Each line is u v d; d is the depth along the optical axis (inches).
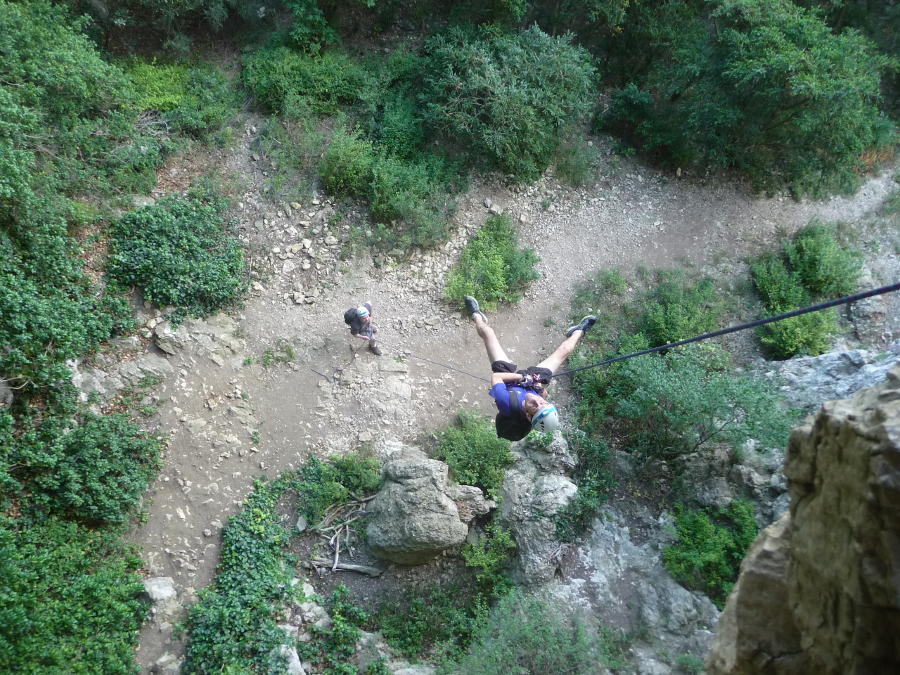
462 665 450.9
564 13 764.0
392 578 526.9
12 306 469.7
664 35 770.8
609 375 625.9
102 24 681.0
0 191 467.2
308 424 577.0
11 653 386.6
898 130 830.5
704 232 742.5
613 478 584.7
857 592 180.1
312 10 717.3
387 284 656.4
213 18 701.3
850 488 187.3
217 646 451.8
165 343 561.0
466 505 543.8
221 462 541.3
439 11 787.4
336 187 676.1
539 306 677.3
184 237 600.7
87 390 517.7
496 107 677.9
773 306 685.3
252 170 674.2
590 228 732.0
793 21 659.4
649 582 529.3
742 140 743.1
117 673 422.9
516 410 264.5
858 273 706.8
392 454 568.7
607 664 463.2
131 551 481.1
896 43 823.7
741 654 238.7
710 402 517.3
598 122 780.0
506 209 722.2
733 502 549.6
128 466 500.4
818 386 592.7
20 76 548.7
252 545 507.8
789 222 759.1
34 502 456.4
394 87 736.3
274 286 631.8
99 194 592.4
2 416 448.5
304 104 697.6
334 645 483.8
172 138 658.8
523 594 486.3
